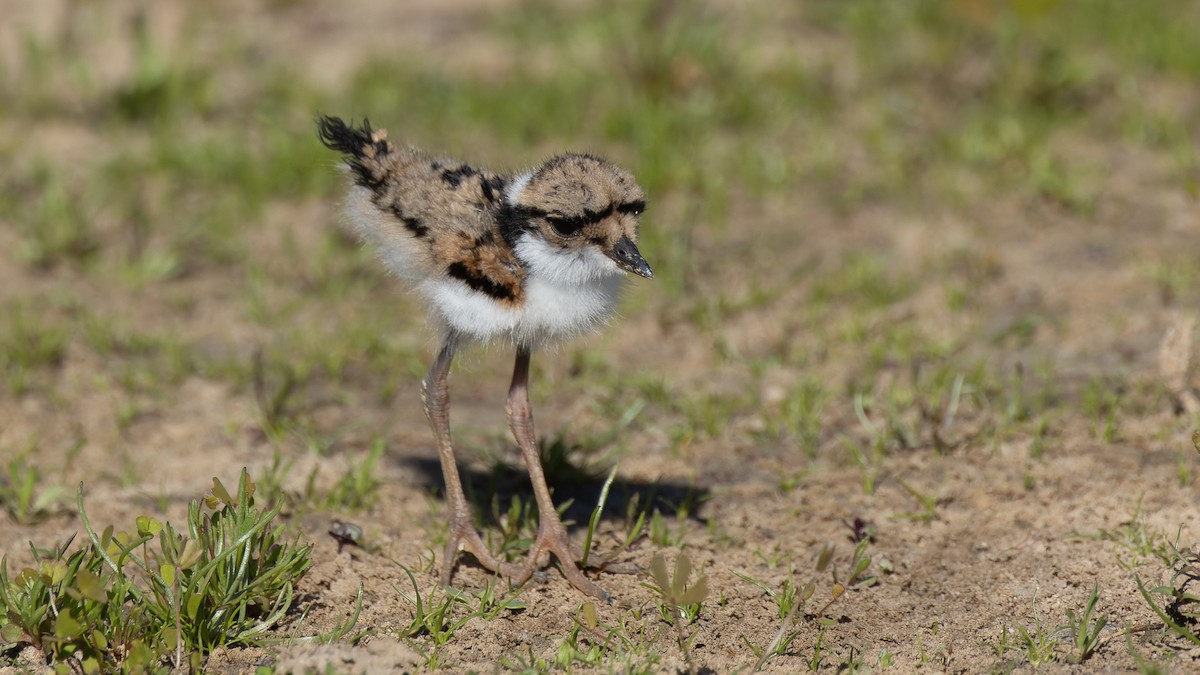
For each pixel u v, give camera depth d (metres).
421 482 10.13
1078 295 12.40
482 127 15.60
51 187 14.08
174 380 11.58
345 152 8.75
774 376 11.56
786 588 8.34
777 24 18.05
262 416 10.95
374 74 16.58
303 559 8.28
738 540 9.24
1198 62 16.23
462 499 8.73
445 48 17.64
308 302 12.98
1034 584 8.59
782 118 15.73
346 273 13.40
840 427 10.72
